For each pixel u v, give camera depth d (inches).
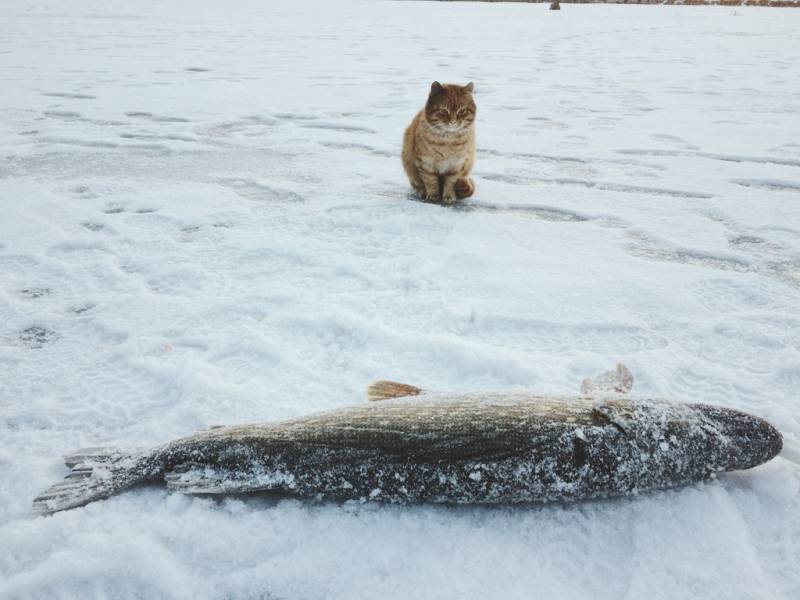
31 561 26.3
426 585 25.5
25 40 215.3
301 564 26.1
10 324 43.4
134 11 351.6
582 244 57.0
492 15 408.5
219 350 40.5
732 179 76.6
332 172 79.3
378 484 28.2
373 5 486.0
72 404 35.6
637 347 41.3
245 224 61.4
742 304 46.6
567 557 26.8
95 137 95.6
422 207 66.1
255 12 373.4
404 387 34.0
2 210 63.4
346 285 49.1
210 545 26.9
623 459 28.3
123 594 25.1
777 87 143.7
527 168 81.8
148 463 29.7
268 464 28.7
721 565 26.3
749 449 29.7
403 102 125.9
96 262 52.7
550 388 36.4
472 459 27.8
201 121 108.0
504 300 46.6
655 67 179.8
